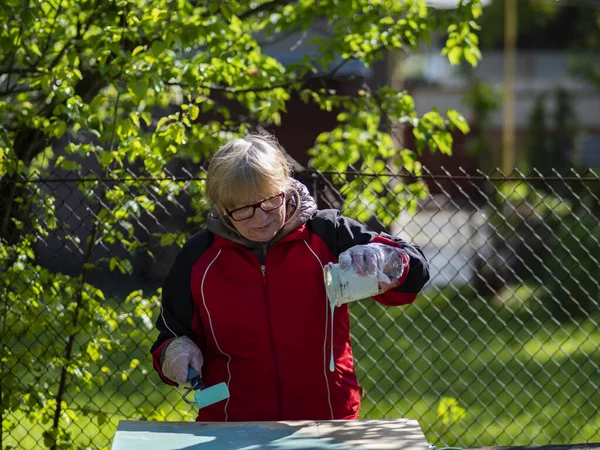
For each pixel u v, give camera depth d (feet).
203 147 22.63
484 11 97.25
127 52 22.02
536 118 89.92
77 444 22.04
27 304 20.86
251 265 12.88
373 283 11.85
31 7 21.26
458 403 29.35
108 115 23.47
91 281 24.99
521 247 52.03
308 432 11.93
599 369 27.20
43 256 24.14
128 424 12.25
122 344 21.65
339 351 13.29
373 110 25.80
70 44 22.41
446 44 24.71
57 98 20.56
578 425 28.81
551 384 33.78
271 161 12.12
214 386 12.20
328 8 24.71
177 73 21.45
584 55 114.83
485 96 101.45
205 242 13.26
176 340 13.05
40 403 21.04
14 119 23.29
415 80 118.11
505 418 29.84
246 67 23.03
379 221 23.09
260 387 13.08
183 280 13.11
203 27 21.74
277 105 22.81
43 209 20.99
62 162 20.74
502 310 48.06
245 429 12.14
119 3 20.86
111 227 20.93
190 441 11.66
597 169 84.79
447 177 21.88
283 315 12.85
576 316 47.42
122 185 20.63
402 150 24.84
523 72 122.72
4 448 21.71
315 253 12.90
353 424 12.26
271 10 26.53
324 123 41.70
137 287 25.04
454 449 16.08
